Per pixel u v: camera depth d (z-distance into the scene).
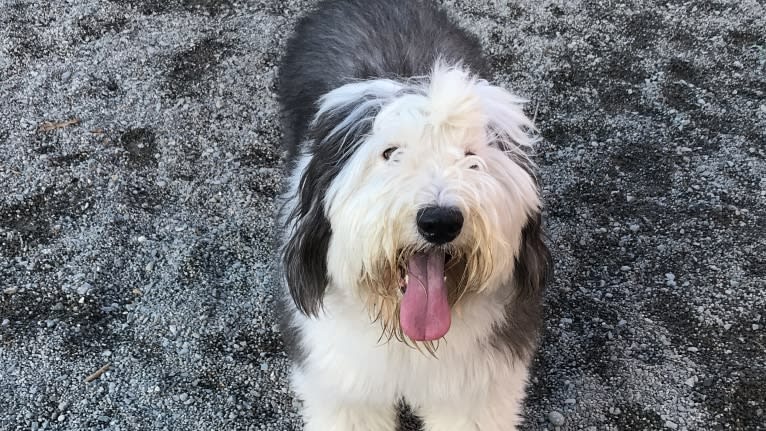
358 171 0.75
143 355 1.20
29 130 1.56
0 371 1.16
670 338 1.23
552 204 1.45
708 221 1.42
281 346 1.21
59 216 1.40
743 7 1.93
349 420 1.06
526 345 0.99
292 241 0.85
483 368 0.94
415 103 0.73
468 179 0.71
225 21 1.85
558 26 1.87
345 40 1.23
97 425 1.11
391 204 0.71
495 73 1.71
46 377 1.16
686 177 1.50
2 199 1.42
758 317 1.26
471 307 0.85
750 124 1.62
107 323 1.24
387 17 1.28
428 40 1.20
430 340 0.79
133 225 1.39
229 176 1.49
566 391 1.16
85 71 1.70
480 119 0.74
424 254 0.77
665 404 1.14
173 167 1.50
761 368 1.19
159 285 1.30
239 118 1.61
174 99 1.64
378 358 0.91
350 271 0.78
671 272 1.33
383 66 1.09
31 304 1.26
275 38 1.80
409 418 1.14
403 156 0.73
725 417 1.12
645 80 1.73
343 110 0.81
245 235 1.38
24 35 1.79
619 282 1.32
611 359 1.20
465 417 1.04
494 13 1.90
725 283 1.31
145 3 1.90
